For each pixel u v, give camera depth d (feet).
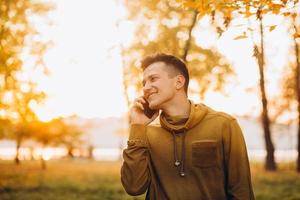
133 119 9.14
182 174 8.66
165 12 39.19
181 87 8.96
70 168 96.53
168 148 8.81
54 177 67.77
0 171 79.61
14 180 61.77
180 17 38.88
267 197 46.62
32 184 57.16
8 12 35.81
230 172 8.74
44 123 95.91
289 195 47.91
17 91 39.29
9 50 36.83
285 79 88.07
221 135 8.72
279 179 63.16
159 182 8.89
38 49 39.83
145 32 43.45
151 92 8.89
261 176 67.62
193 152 8.67
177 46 40.19
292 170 87.71
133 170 8.84
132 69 47.32
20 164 111.75
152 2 39.34
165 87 8.84
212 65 44.98
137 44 44.68
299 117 85.51
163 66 8.92
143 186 8.91
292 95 90.02
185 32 39.75
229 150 8.73
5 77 37.35
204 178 8.64
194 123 8.73
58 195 48.29
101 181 60.85
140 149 8.91
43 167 98.32
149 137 9.04
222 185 8.71
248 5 12.07
